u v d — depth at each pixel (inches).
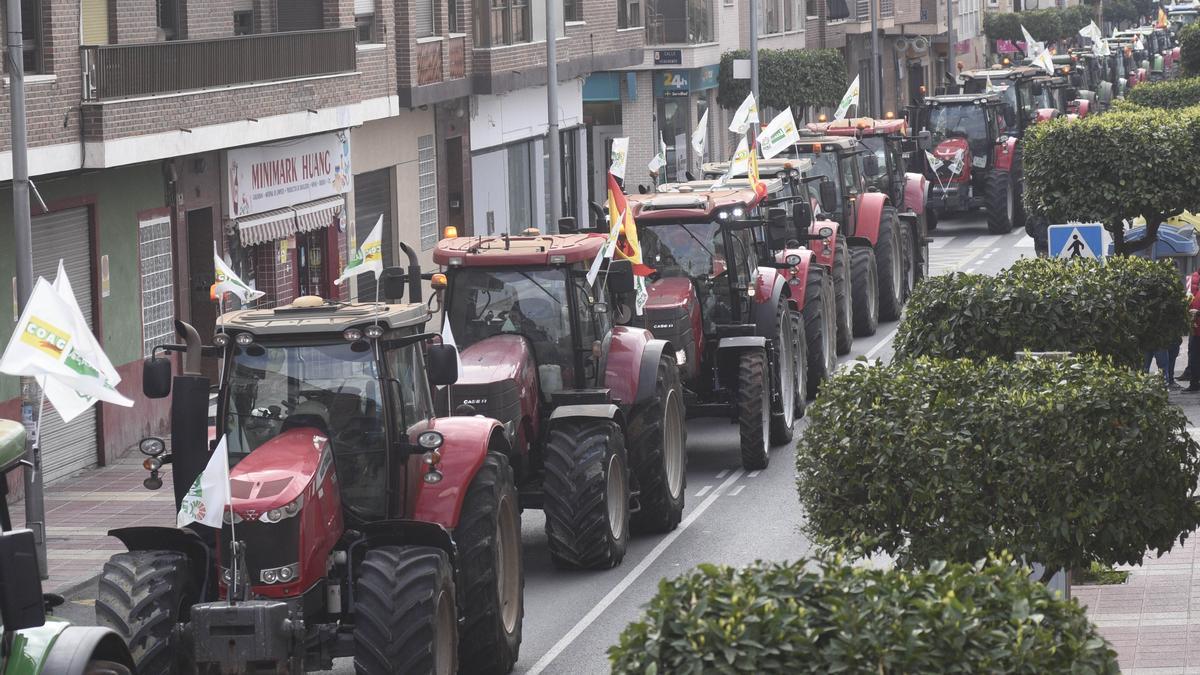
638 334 1871.3
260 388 1337.4
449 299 1774.1
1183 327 2047.2
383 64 3373.5
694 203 2260.1
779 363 2336.4
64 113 2322.8
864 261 3253.0
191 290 2837.1
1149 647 1429.6
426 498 1366.9
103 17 2586.1
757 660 743.7
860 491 1238.3
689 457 2354.8
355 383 1332.4
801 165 3051.2
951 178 4783.5
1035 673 741.3
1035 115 5506.9
